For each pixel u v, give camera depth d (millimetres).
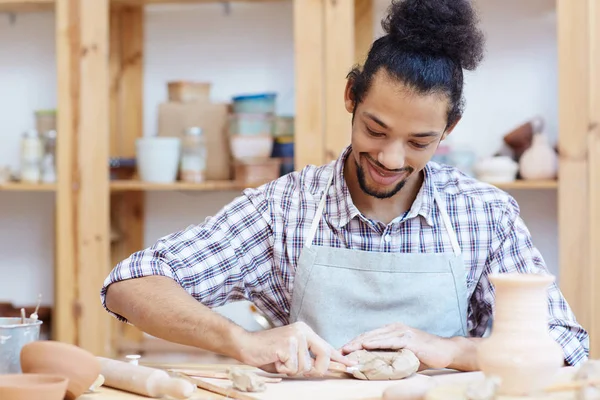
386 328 1462
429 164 1730
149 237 2926
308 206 1675
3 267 3078
